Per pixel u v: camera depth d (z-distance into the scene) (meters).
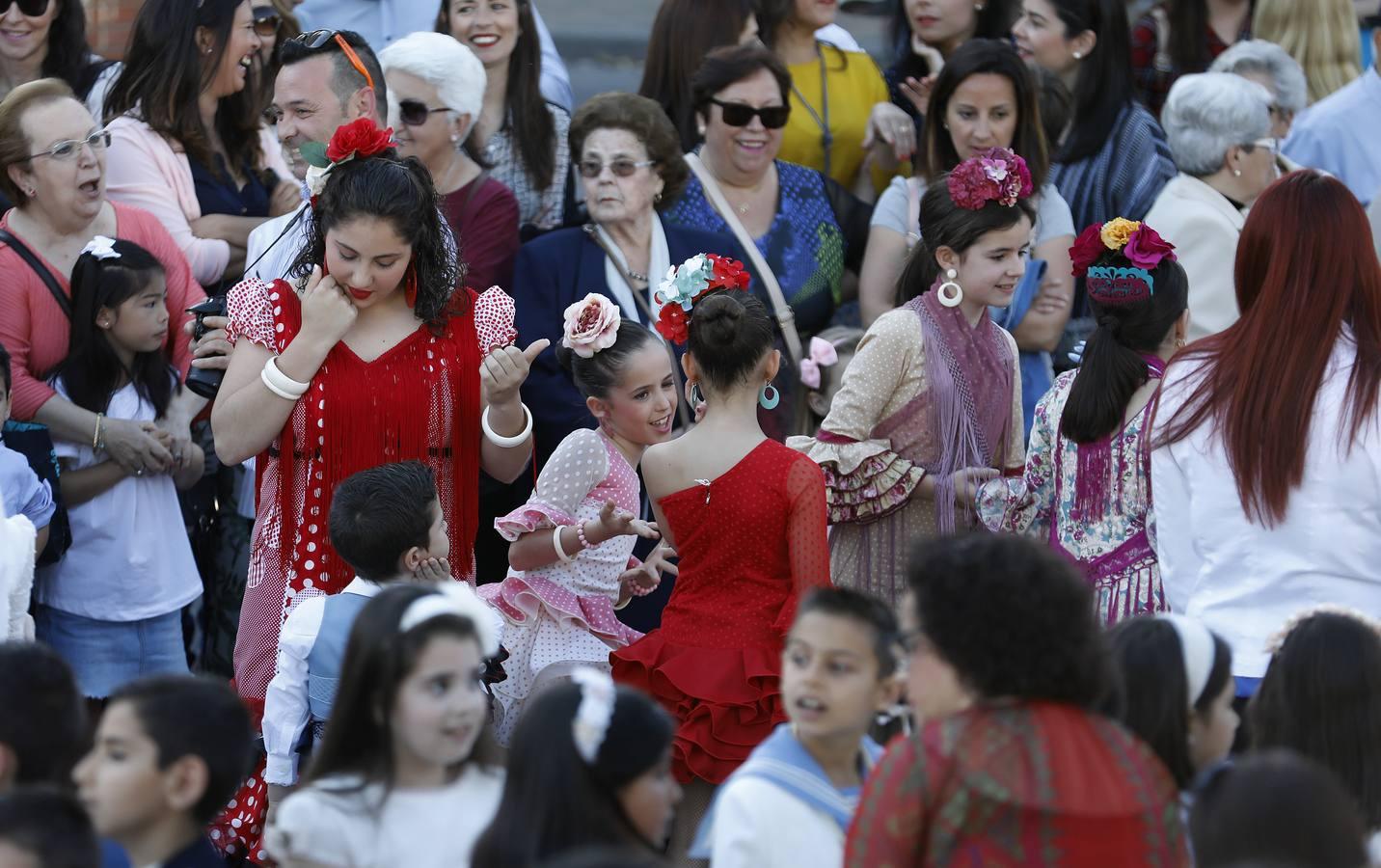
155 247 13.81
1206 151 15.16
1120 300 11.09
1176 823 6.71
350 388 10.98
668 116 16.08
